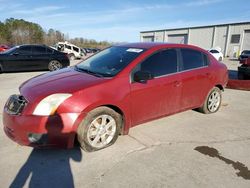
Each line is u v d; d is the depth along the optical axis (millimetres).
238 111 5812
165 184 2928
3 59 10984
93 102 3418
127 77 3830
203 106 5328
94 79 3699
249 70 9539
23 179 2971
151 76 3814
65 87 3457
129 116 3891
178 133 4363
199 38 47750
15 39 69188
